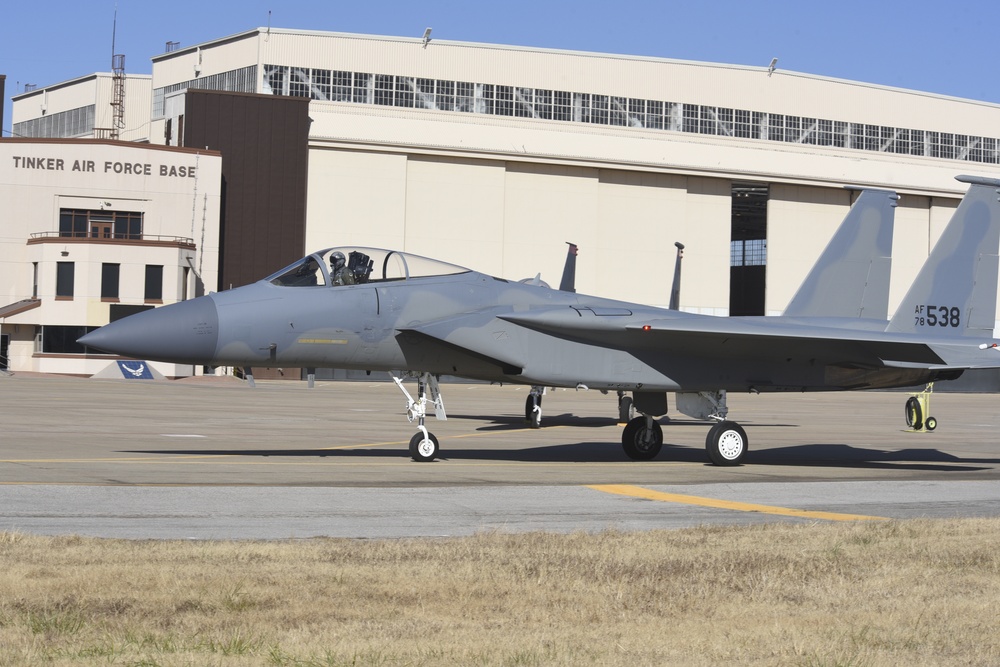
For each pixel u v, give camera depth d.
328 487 31.88
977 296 46.44
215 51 172.00
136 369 141.12
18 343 143.88
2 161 143.12
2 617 15.40
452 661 13.82
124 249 140.62
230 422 63.59
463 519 26.20
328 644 14.40
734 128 182.88
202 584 17.45
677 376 41.97
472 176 164.88
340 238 159.62
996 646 14.98
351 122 161.12
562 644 14.62
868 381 44.62
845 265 49.31
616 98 177.38
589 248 170.38
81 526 23.72
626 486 33.84
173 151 148.25
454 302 40.41
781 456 48.31
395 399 102.12
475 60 171.12
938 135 196.75
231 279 155.38
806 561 20.55
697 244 176.50
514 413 81.62
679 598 17.52
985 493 33.81
